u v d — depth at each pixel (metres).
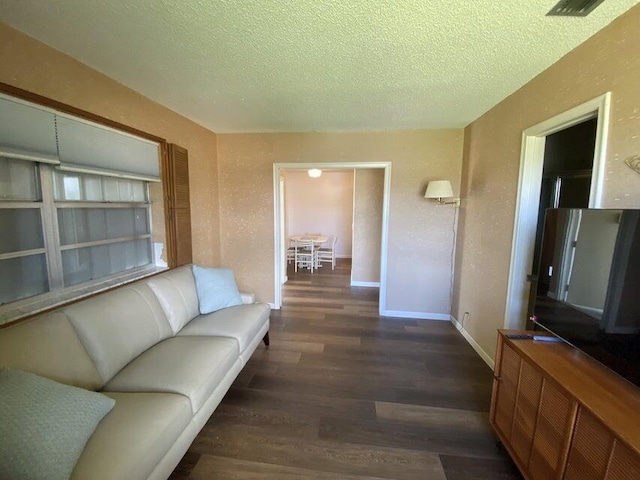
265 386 2.19
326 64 1.84
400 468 1.52
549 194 2.20
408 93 2.30
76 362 1.42
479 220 2.79
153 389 1.48
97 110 1.96
